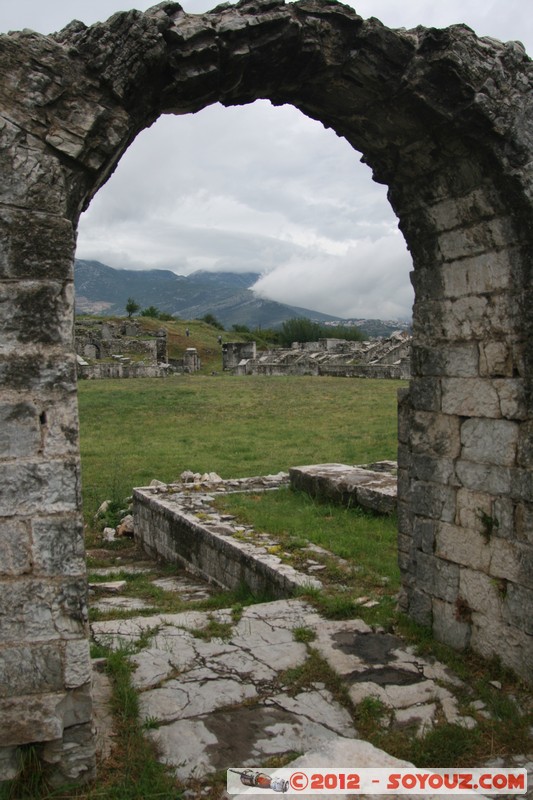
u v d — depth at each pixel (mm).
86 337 44562
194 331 64000
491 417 5297
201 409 24312
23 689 3955
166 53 4363
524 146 4816
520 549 5074
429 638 5934
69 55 4012
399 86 4953
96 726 4652
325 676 5348
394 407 23500
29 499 3928
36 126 3941
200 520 9688
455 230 5496
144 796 3969
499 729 4652
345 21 4793
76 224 4285
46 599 3965
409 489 6301
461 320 5551
